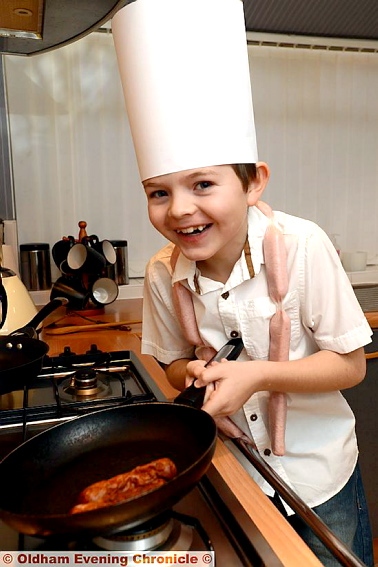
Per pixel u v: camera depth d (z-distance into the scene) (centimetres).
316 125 203
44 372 102
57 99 174
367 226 220
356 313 79
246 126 70
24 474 52
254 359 83
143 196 189
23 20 97
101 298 164
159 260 91
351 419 93
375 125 211
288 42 188
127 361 108
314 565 45
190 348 95
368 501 168
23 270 174
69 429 58
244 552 48
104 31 173
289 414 86
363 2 168
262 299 80
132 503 41
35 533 41
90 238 164
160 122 65
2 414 82
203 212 66
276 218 84
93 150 180
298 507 55
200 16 64
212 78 65
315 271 79
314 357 78
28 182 176
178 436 58
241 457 73
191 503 56
